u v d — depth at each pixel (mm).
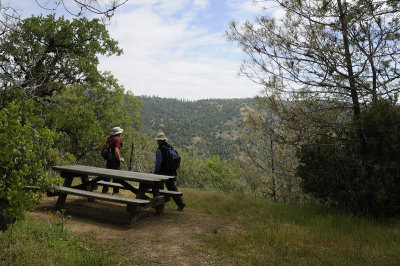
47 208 5316
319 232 4512
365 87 5715
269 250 3758
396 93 5629
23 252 3061
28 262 2832
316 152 6172
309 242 4137
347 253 3684
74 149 22875
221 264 3361
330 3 5793
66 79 18016
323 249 3854
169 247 3857
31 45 15227
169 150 5957
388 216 5492
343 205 6043
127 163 26141
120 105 34906
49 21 17250
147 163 25297
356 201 5695
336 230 4719
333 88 6012
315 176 6105
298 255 3635
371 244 4129
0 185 2596
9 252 2980
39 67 13250
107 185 6285
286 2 5805
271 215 5699
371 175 5484
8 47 7598
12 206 2604
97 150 27078
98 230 4312
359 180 5586
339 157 5789
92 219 4902
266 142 9867
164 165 5965
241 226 5086
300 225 5055
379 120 5379
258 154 10539
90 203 6145
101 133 23875
